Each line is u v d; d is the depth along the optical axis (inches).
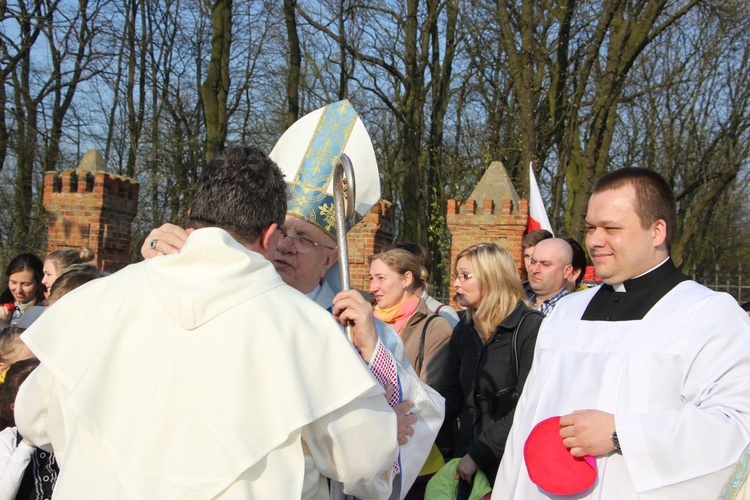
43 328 69.3
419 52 669.9
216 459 60.6
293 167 104.1
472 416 138.3
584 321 96.3
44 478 105.3
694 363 85.7
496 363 136.1
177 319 63.7
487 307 137.3
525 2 533.0
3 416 113.7
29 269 212.8
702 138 796.6
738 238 841.5
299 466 62.8
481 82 713.6
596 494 84.6
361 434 65.8
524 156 534.9
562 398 91.0
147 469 60.9
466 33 644.7
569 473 84.0
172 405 62.3
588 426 83.4
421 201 633.6
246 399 62.2
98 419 62.9
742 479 66.8
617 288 95.8
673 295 91.2
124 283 69.4
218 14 526.6
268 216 71.7
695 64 756.6
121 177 375.6
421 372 153.7
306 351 65.2
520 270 344.8
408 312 160.9
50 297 152.0
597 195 94.9
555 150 678.5
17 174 585.3
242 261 66.1
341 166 85.7
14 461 104.4
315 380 64.5
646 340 88.7
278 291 67.5
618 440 82.3
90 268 160.7
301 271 101.4
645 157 807.1
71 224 365.4
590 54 514.9
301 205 101.6
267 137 761.0
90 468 62.6
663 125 797.9
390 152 788.0
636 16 533.6
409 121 626.5
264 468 61.9
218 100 527.5
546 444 85.8
